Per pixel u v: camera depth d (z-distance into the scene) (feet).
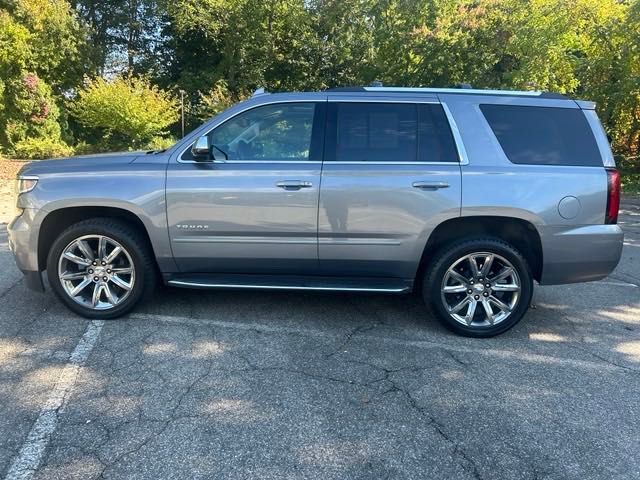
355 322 15.26
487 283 14.30
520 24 59.72
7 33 65.46
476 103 14.42
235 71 82.53
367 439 9.71
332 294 17.54
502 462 9.16
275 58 80.48
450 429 10.08
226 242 14.26
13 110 68.28
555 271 14.14
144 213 14.08
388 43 67.97
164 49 88.79
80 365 12.23
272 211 14.01
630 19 51.75
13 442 9.37
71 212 14.82
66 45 71.20
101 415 10.25
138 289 14.70
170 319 15.05
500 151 14.07
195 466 8.86
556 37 57.36
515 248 14.16
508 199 13.70
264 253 14.35
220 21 79.51
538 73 58.70
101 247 14.56
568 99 14.57
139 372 11.98
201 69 86.22
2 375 11.69
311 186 13.87
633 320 16.12
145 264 14.66
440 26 62.34
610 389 11.75
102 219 14.60
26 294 16.70
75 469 8.71
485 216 13.98
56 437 9.53
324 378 11.91
